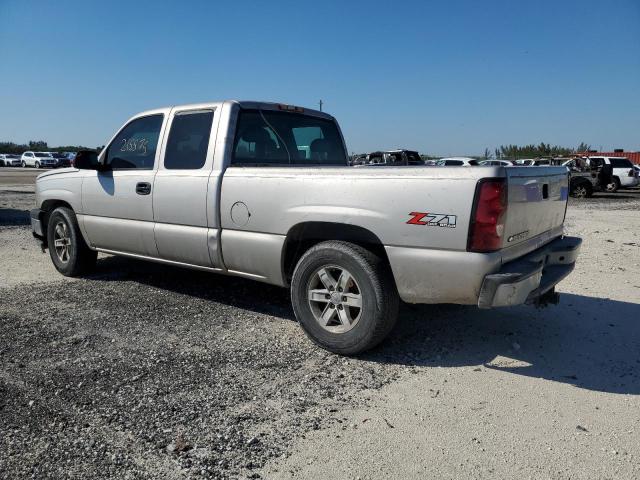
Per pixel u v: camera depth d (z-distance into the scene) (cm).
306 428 306
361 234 409
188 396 343
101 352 414
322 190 412
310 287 424
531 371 387
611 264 775
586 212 1703
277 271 447
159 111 552
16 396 341
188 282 629
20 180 3012
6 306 533
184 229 503
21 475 261
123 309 525
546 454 282
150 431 301
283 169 435
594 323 493
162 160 529
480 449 286
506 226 362
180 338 446
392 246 383
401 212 377
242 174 460
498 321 496
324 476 262
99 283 626
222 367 389
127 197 554
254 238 453
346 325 409
